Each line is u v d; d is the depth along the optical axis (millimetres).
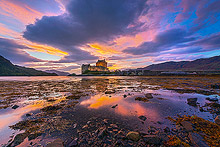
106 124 7688
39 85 34531
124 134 6312
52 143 5289
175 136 5977
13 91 22234
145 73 171875
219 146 4863
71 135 6328
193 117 8422
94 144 5477
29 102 13688
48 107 11203
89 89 24812
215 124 7090
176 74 136750
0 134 6453
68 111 10453
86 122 8031
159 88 25578
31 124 7680
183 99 14969
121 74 187500
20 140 5773
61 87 28969
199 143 5184
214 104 11641
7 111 10438
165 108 11219
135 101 14055
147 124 7629
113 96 17047
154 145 5281
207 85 30422
